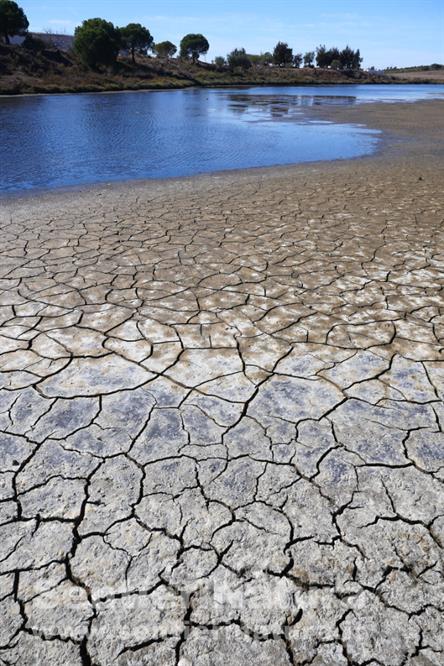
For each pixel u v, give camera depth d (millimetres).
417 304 2631
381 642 1070
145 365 2064
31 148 8703
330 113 16688
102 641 1066
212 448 1612
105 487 1454
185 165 7418
